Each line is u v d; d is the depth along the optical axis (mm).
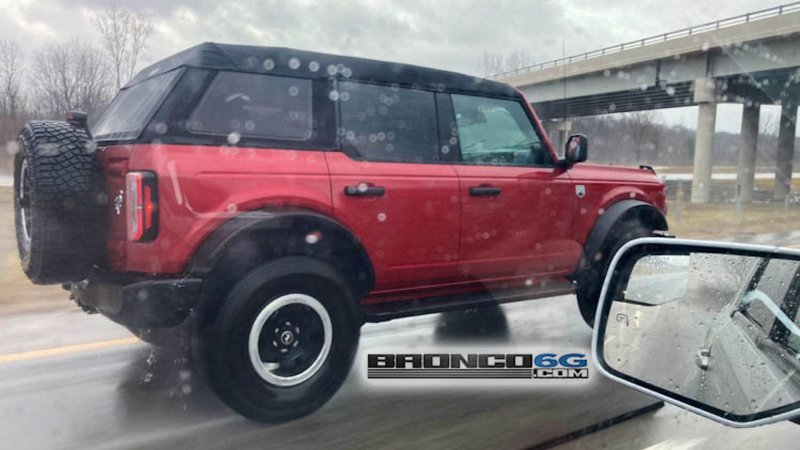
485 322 5105
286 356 3096
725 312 1995
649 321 2209
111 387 3514
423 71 3918
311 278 3115
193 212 2893
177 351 4094
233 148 3094
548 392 3549
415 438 2924
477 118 4164
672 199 24562
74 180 3016
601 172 4754
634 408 3285
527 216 4180
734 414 1833
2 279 6398
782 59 21641
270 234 3086
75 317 5020
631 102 31422
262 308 2971
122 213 2947
